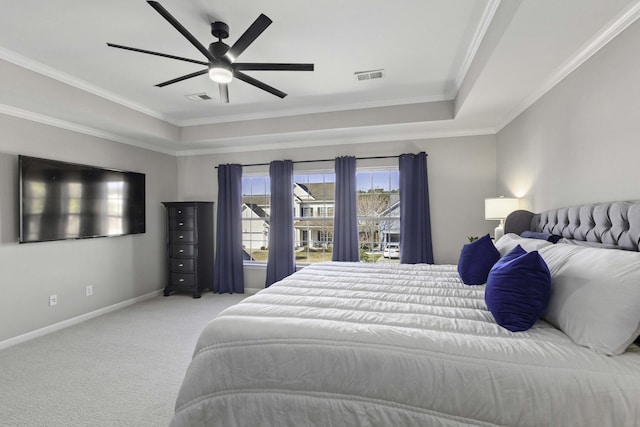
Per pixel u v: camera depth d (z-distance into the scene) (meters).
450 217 4.13
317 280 2.39
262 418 1.29
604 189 1.97
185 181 5.20
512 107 3.26
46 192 3.24
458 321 1.45
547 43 2.02
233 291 4.87
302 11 2.12
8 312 2.97
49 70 2.84
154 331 3.28
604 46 1.94
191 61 2.24
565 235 2.25
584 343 1.16
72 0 1.96
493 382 1.08
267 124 4.23
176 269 4.73
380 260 4.54
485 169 4.02
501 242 2.59
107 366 2.52
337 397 1.23
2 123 2.96
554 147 2.55
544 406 1.02
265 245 5.11
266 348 1.35
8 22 2.17
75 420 1.86
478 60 2.52
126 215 4.18
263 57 2.75
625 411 0.96
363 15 2.17
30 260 3.16
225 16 2.17
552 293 1.43
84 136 3.73
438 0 2.02
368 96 3.66
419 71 3.03
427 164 4.20
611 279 1.19
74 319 3.54
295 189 4.89
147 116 4.02
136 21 2.20
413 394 1.15
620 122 1.83
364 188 4.60
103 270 3.93
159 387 2.21
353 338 1.30
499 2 1.97
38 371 2.44
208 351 1.43
